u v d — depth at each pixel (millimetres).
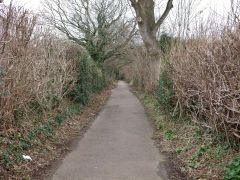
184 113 7316
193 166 4457
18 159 4543
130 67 38750
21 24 5680
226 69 4543
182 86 6672
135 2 12797
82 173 4305
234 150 4434
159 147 5832
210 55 4980
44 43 7672
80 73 10797
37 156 5012
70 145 6055
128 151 5543
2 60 4926
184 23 8195
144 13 12820
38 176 4172
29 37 6043
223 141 4824
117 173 4297
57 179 4055
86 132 7438
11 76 5172
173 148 5648
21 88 5367
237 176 3484
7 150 4594
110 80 37125
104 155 5273
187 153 5133
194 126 6207
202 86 5102
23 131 5566
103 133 7273
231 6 4512
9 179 3893
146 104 13391
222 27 4879
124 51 24969
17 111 5430
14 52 5359
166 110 8305
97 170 4438
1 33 5035
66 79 8586
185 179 4043
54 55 8062
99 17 22016
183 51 6973
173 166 4617
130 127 8055
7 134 4875
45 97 7035
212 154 4664
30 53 6000
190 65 5977
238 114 4230
